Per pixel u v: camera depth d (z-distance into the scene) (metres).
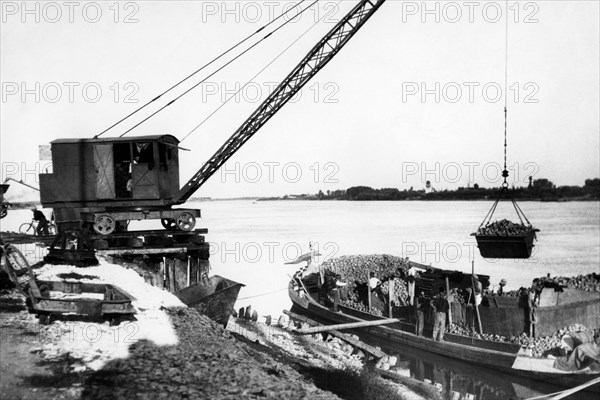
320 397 7.72
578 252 43.50
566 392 18.52
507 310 21.19
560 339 20.25
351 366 21.31
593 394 18.72
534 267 40.53
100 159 17.39
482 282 25.22
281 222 63.56
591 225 49.59
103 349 8.61
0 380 6.94
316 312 31.59
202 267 18.61
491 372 20.59
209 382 7.57
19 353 8.07
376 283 30.47
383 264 41.25
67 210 18.12
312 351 23.77
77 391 6.80
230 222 65.38
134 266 17.38
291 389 7.80
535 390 19.55
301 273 39.22
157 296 12.95
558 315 20.73
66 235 16.06
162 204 17.83
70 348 8.49
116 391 6.89
